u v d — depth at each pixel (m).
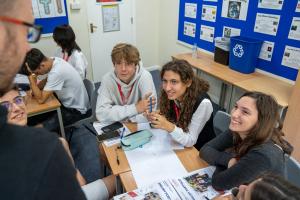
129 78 1.86
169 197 1.12
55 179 0.41
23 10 0.42
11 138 0.40
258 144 1.16
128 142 1.45
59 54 3.13
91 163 2.44
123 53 1.74
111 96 1.92
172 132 1.46
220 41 3.06
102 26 4.05
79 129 2.93
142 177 1.24
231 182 1.13
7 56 0.41
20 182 0.38
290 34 2.47
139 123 1.72
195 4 3.57
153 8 4.40
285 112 2.23
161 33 4.56
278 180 0.68
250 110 1.15
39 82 2.42
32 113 2.10
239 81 2.64
